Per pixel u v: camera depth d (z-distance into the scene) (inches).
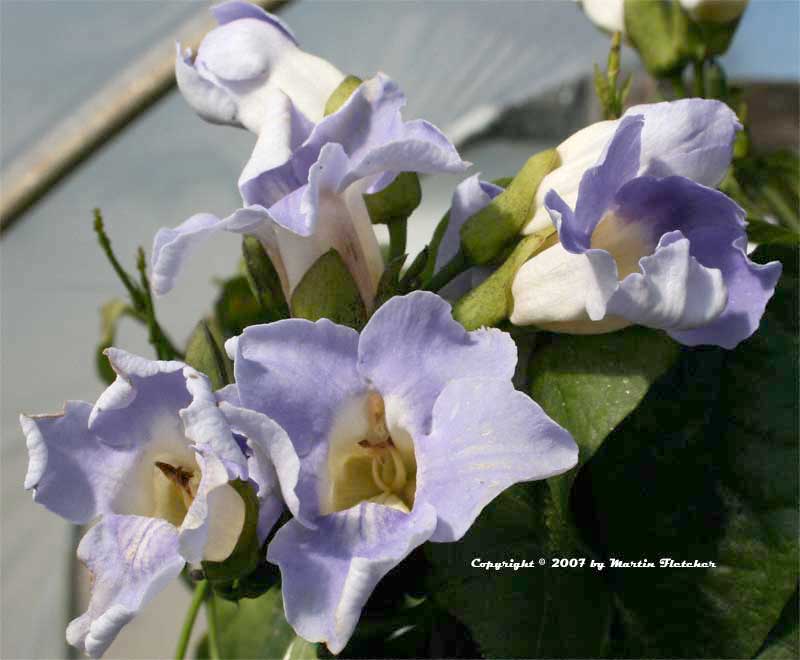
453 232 13.5
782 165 16.5
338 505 11.5
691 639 13.0
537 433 10.5
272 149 11.9
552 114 32.4
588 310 11.3
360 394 11.3
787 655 12.9
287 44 13.3
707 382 13.1
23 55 30.5
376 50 33.9
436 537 10.5
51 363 32.2
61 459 11.3
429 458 10.9
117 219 33.3
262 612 15.8
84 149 19.1
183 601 25.6
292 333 11.2
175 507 11.6
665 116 12.0
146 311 15.5
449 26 33.3
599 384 12.2
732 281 11.7
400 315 11.1
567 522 12.7
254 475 11.0
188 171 33.6
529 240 12.2
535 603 12.8
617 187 11.5
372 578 10.3
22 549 28.8
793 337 13.0
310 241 12.2
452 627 13.9
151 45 30.6
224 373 12.3
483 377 10.9
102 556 10.9
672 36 15.4
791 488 12.8
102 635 10.5
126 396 11.2
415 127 11.6
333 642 10.4
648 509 13.1
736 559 12.9
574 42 33.6
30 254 33.0
